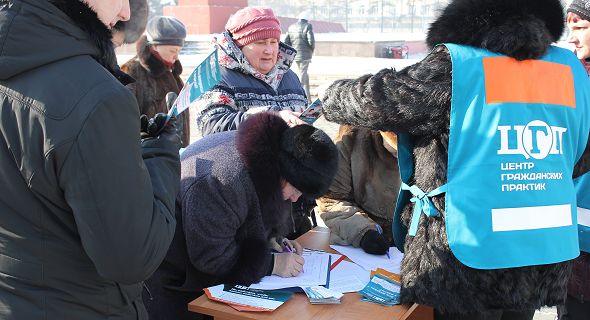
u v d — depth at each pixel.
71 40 1.32
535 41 1.66
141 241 1.32
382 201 2.51
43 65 1.29
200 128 2.84
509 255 1.66
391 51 20.06
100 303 1.42
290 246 2.34
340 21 44.25
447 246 1.72
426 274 1.75
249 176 1.96
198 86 1.62
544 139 1.71
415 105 1.65
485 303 1.72
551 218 1.72
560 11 1.75
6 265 1.35
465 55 1.66
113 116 1.29
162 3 38.38
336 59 17.89
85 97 1.27
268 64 2.95
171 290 2.15
